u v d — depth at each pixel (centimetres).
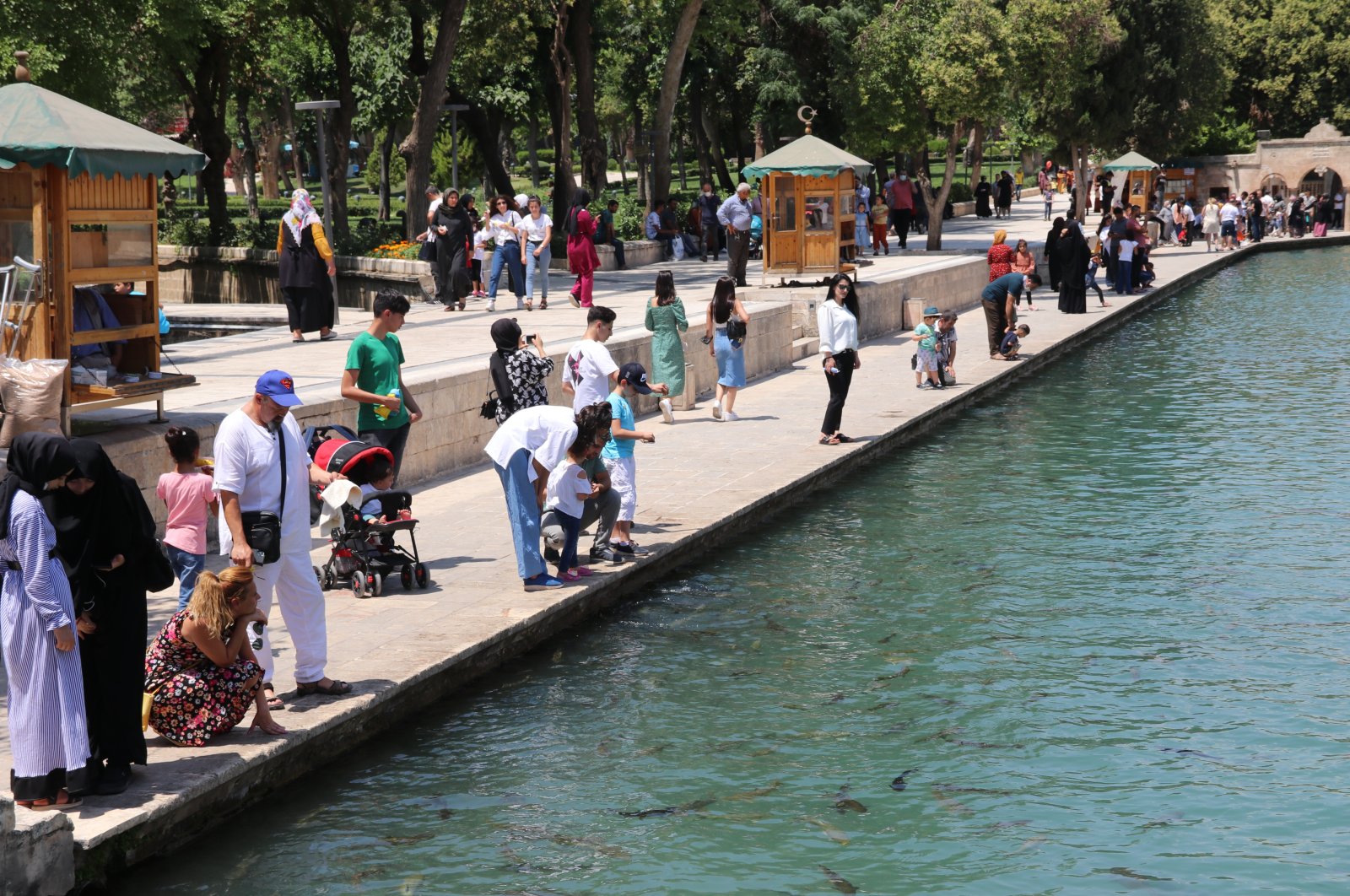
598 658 921
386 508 982
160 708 682
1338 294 3444
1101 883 620
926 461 1573
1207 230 4681
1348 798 705
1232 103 6719
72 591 610
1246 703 841
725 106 5559
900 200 3756
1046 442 1686
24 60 974
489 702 839
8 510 590
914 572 1132
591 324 1109
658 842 662
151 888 609
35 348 963
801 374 2139
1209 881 620
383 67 4828
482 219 2603
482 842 661
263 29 3183
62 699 601
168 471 1064
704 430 1648
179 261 3081
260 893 608
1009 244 3784
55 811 594
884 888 616
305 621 756
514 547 1034
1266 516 1305
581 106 3812
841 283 1532
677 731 799
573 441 988
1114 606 1038
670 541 1124
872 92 3797
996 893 612
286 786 714
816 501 1380
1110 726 806
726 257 3678
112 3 2322
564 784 728
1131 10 5356
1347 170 5841
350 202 7200
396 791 715
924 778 736
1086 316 2841
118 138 970
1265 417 1836
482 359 1574
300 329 1855
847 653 935
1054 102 4838
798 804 705
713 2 4028
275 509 729
